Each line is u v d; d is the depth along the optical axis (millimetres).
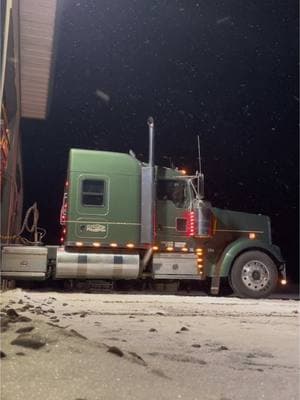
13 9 12102
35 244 12922
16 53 14398
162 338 5820
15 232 18672
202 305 9867
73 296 10977
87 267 12164
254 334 6410
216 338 6012
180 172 12875
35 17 14055
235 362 4773
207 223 12492
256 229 13227
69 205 12156
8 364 3562
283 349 5504
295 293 19703
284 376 4336
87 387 3350
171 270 12562
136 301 10180
